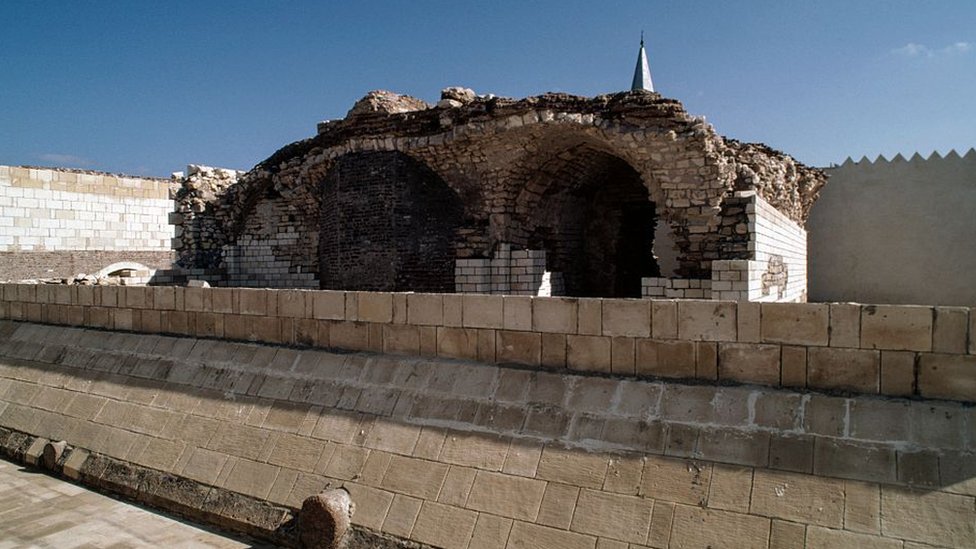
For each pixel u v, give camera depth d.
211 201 19.22
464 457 6.36
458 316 7.35
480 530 5.76
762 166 13.47
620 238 18.19
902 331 5.22
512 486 5.93
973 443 4.80
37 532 7.06
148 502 7.73
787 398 5.54
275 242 18.42
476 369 7.11
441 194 14.89
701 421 5.70
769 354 5.72
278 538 6.59
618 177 17.09
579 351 6.61
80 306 11.80
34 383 10.85
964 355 5.02
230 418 8.14
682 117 12.20
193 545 6.71
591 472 5.74
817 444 5.20
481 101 13.91
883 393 5.30
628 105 12.58
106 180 26.03
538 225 15.61
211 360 9.27
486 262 14.32
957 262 22.61
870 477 4.91
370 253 14.99
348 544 6.15
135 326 10.86
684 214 12.33
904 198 23.34
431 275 14.80
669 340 6.15
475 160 14.31
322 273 16.70
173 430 8.42
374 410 7.29
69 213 24.84
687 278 12.41
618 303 6.39
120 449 8.56
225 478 7.42
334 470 6.87
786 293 15.85
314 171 16.52
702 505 5.20
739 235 11.85
